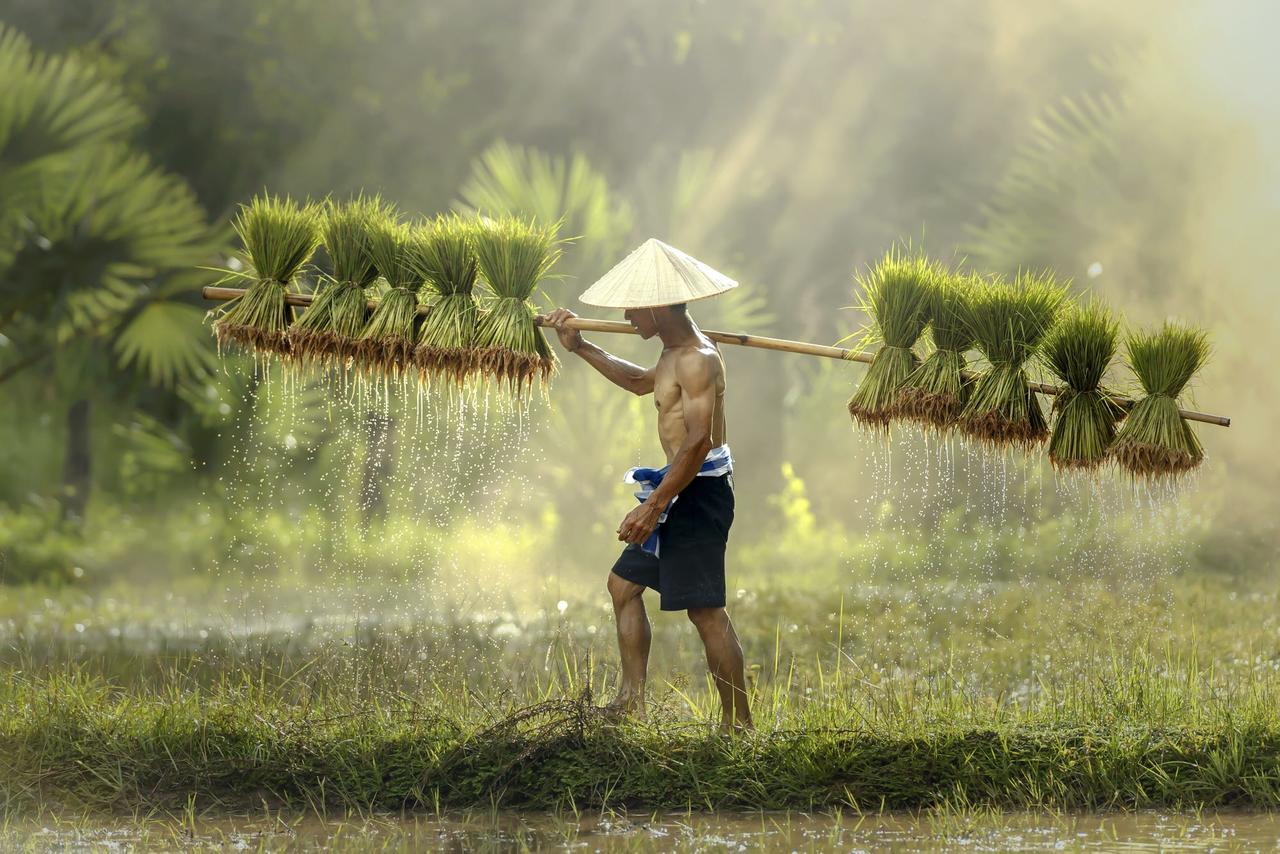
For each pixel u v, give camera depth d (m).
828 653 30.44
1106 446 23.53
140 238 51.50
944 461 58.41
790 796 19.59
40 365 72.75
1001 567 49.78
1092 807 19.33
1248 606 36.19
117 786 19.86
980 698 23.80
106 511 73.12
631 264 22.08
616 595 22.42
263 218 23.69
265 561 56.44
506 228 23.52
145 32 75.38
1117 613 31.52
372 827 18.70
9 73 50.06
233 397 62.66
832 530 70.81
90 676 26.00
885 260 24.20
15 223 49.94
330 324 23.34
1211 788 19.53
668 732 20.78
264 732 21.02
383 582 50.00
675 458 21.42
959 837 17.80
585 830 18.45
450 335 23.05
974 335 23.42
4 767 20.20
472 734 20.66
